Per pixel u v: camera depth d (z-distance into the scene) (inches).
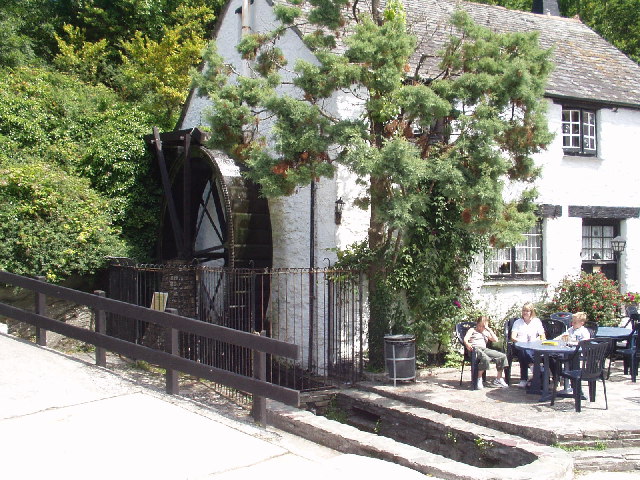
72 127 526.6
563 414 293.9
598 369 304.0
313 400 353.4
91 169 501.4
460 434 282.4
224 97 343.9
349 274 384.5
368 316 410.3
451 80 342.6
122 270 429.4
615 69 589.6
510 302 478.0
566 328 398.3
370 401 339.3
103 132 521.7
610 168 530.9
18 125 495.5
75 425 233.0
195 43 732.7
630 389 353.1
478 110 316.8
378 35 320.8
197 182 542.0
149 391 284.7
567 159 508.4
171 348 288.4
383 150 298.7
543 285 492.7
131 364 378.3
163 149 526.6
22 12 821.9
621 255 540.7
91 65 780.6
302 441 283.9
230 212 439.8
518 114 352.5
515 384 365.4
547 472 219.0
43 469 192.9
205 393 333.1
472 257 429.4
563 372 310.3
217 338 273.1
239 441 227.9
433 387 356.2
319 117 330.0
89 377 298.4
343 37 356.8
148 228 525.3
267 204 458.6
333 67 320.8
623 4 937.5
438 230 410.3
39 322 356.8
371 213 388.2
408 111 315.9
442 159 320.5
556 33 626.2
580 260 511.8
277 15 362.0
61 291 343.9
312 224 422.3
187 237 486.9
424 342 402.0
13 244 411.8
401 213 307.1
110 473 192.4
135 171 511.5
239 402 319.9
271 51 368.5
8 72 613.9
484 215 315.3
